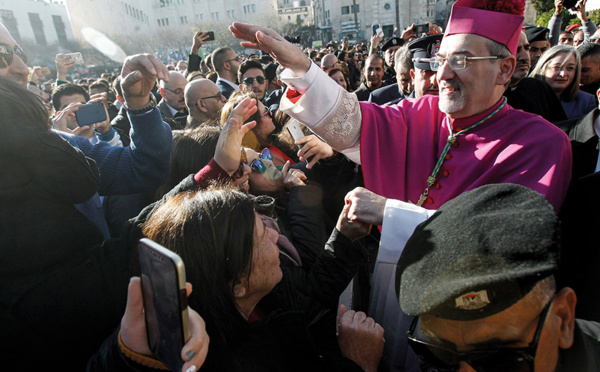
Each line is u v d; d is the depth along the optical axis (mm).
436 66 1464
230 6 48594
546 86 2953
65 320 1267
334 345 1269
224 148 1611
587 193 1217
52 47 32344
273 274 1146
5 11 28734
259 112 2400
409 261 805
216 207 1063
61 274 1296
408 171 1609
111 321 1333
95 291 1318
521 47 2797
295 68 1544
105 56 35312
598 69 3680
